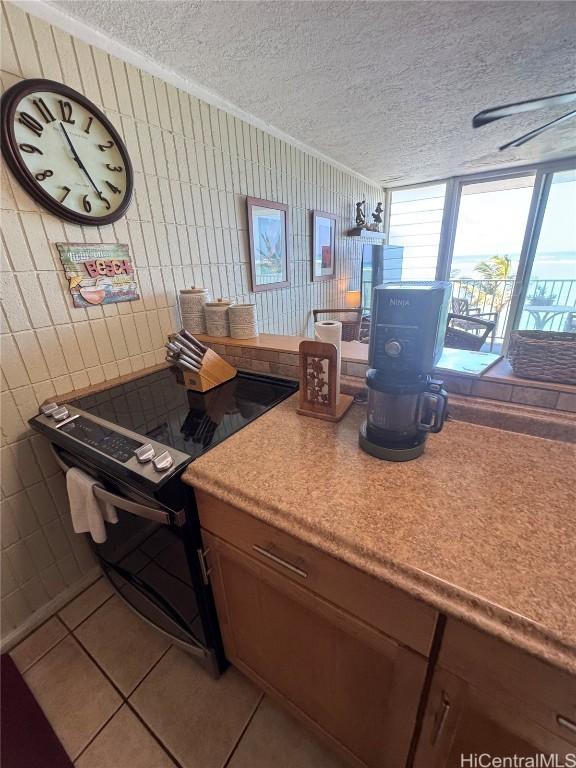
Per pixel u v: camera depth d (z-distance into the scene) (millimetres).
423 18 1161
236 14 1083
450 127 2176
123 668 1137
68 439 951
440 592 487
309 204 2527
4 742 963
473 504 639
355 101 1744
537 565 511
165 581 944
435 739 605
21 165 980
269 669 908
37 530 1227
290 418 1015
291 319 2525
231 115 1694
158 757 929
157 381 1352
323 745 939
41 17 982
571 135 2420
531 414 844
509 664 467
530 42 1319
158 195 1396
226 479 731
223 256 1776
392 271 4039
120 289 1324
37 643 1218
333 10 1097
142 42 1185
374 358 747
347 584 600
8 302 1041
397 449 770
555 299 3664
